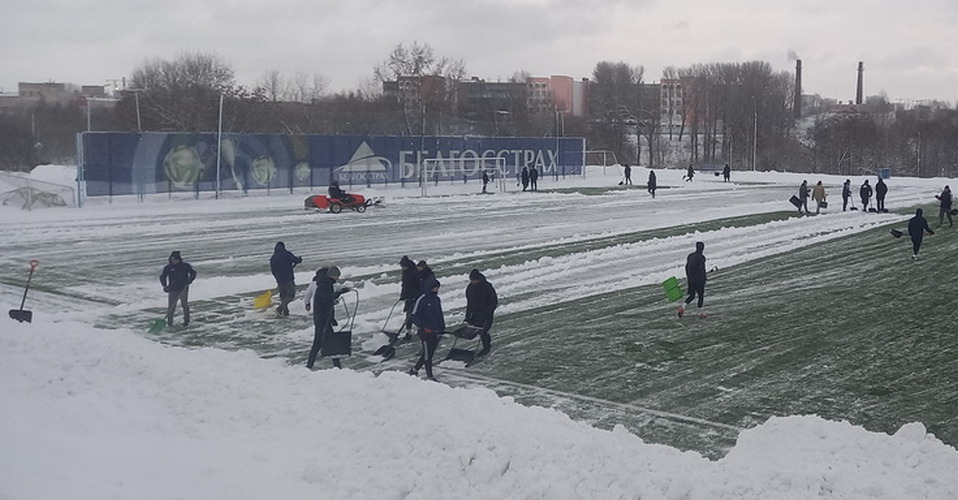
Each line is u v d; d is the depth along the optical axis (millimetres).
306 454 9969
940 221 38469
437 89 107750
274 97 105062
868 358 16266
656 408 13453
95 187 46281
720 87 136125
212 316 20109
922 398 13875
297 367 13227
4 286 23516
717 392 14242
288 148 54656
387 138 61125
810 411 13258
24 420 10773
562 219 41562
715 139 138250
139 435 10648
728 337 17938
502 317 20078
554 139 74625
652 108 137750
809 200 53656
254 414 11250
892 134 120062
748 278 25234
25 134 82688
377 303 21578
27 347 14117
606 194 58812
